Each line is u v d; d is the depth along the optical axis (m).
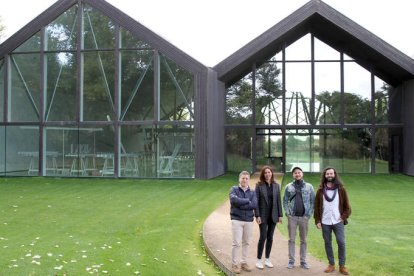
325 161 27.52
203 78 22.98
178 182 21.92
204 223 12.12
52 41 24.56
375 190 19.66
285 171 27.12
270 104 26.89
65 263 8.61
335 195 8.13
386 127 26.70
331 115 26.66
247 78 27.05
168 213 13.84
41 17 24.56
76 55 24.34
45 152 24.39
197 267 8.73
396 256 8.95
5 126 24.77
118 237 10.95
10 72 24.84
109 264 8.62
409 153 25.84
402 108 26.62
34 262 8.56
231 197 8.23
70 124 24.16
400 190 19.64
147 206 15.09
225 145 27.14
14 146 24.70
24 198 16.75
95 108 24.05
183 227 11.95
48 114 24.44
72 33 24.42
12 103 24.78
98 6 24.05
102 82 24.02
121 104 23.83
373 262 8.52
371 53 25.47
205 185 20.81
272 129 27.33
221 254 9.26
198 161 23.00
